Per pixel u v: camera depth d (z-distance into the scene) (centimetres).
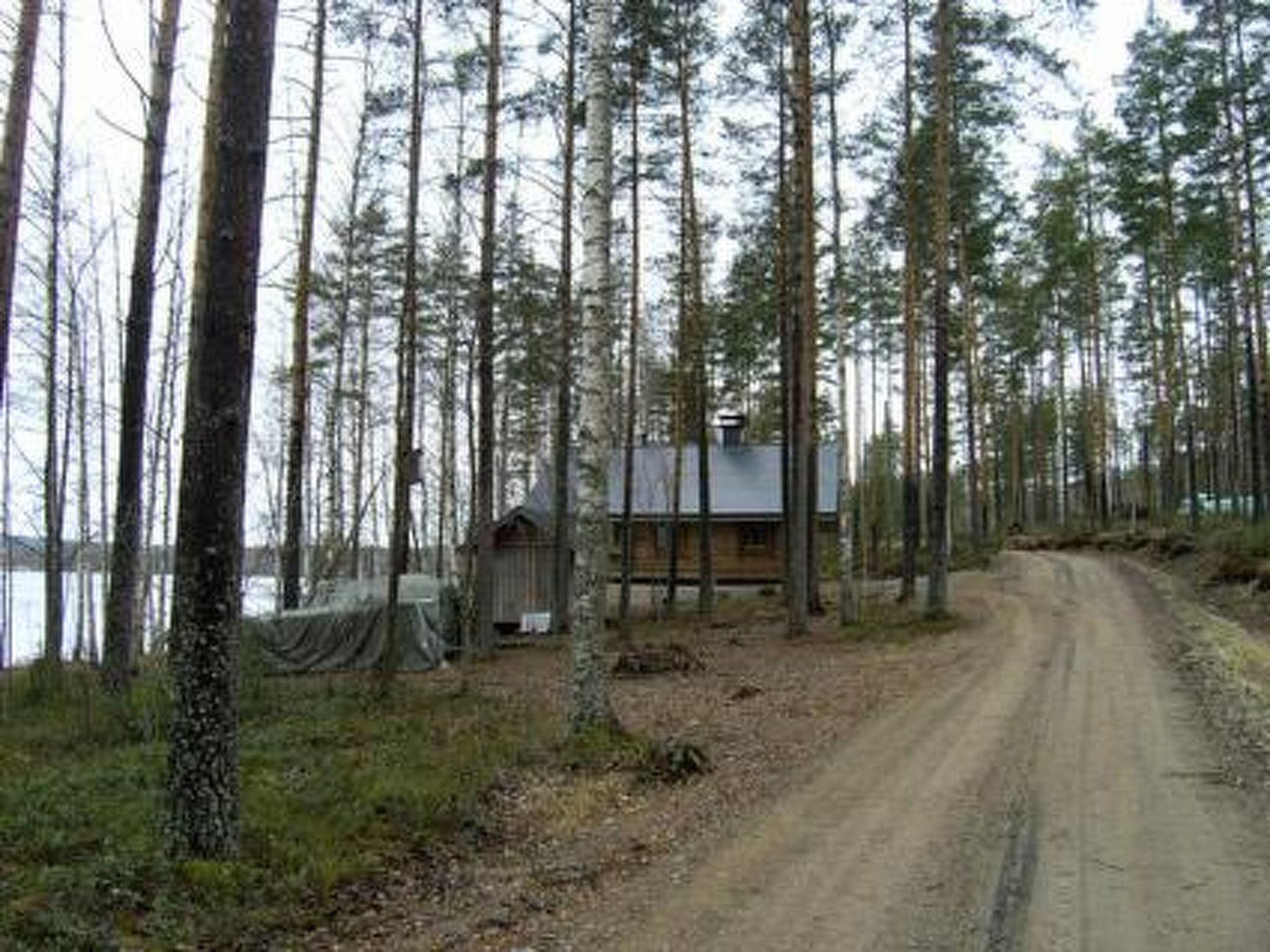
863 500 4569
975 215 3095
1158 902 641
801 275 2248
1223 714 1218
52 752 1140
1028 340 4856
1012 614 2356
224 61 715
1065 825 807
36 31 1226
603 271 1127
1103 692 1394
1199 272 4338
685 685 1648
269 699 1497
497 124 2067
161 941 588
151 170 1436
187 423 810
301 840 755
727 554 3775
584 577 1127
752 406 5394
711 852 780
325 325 3325
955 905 651
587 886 716
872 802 899
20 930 573
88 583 2612
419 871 744
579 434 1150
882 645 2016
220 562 702
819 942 602
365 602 2095
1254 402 3247
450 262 2858
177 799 697
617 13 2278
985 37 2094
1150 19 3444
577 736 1099
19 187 1218
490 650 2142
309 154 2025
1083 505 7275
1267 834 767
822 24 2309
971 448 3947
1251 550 2645
